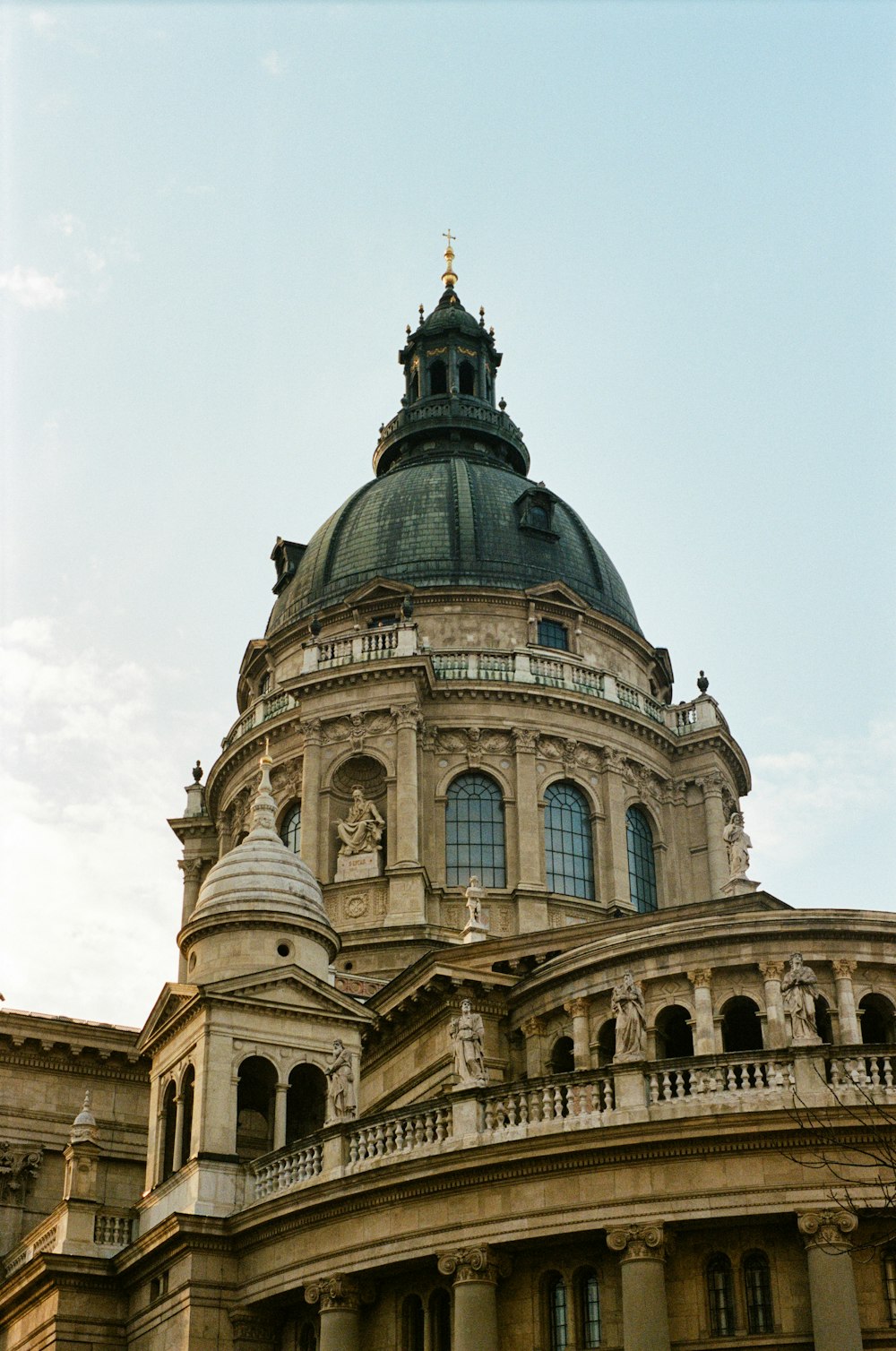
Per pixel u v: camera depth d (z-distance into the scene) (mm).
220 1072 47844
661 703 80625
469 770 73562
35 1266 49188
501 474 86250
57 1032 63562
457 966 54156
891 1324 35812
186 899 81250
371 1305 41281
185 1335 43375
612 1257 37969
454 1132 39844
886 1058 37594
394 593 78125
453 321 94375
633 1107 37688
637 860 75500
